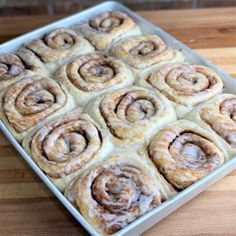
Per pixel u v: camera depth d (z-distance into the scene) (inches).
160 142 16.2
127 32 22.2
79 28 22.6
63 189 15.5
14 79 19.5
